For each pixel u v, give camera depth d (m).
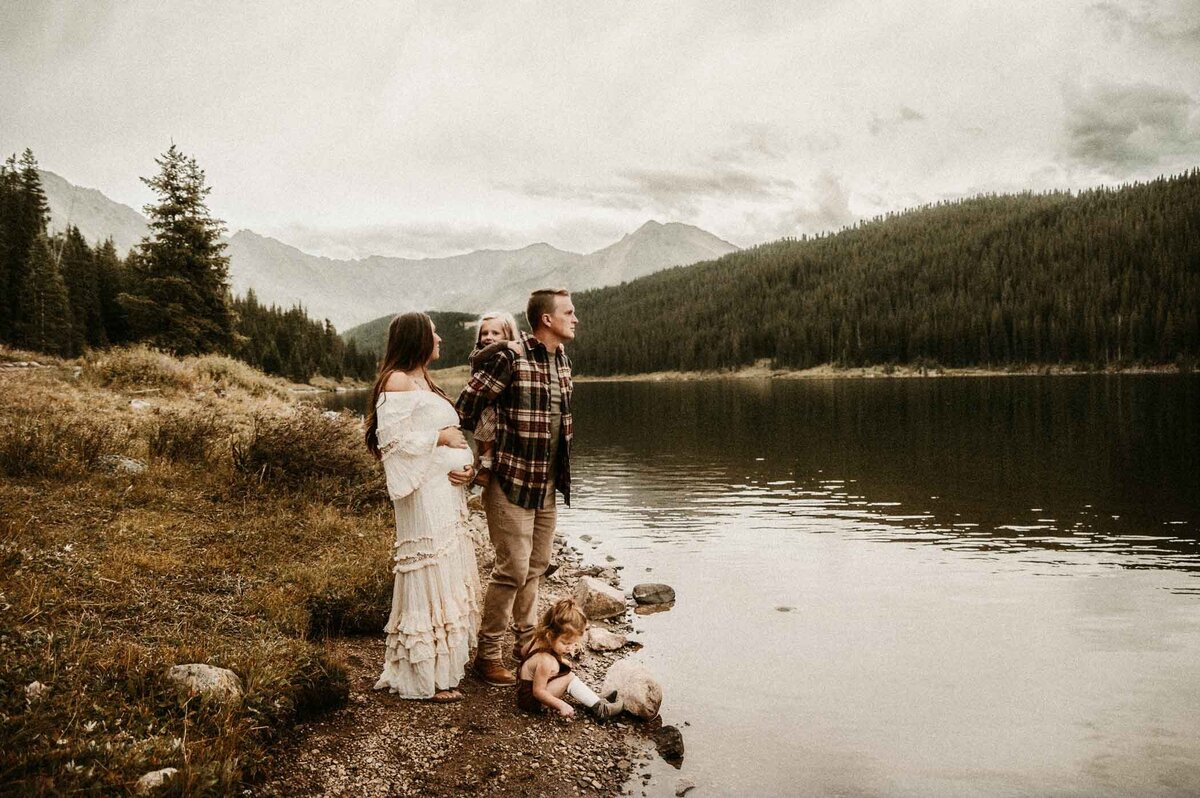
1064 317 106.38
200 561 5.54
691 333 158.38
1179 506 13.36
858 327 126.88
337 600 5.09
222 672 3.63
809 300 157.12
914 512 13.05
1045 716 4.85
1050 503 13.81
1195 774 4.07
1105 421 30.77
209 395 16.53
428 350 4.29
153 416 11.79
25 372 15.45
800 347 134.50
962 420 33.34
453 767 3.62
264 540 6.36
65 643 3.60
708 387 99.19
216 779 2.83
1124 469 17.88
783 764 4.11
